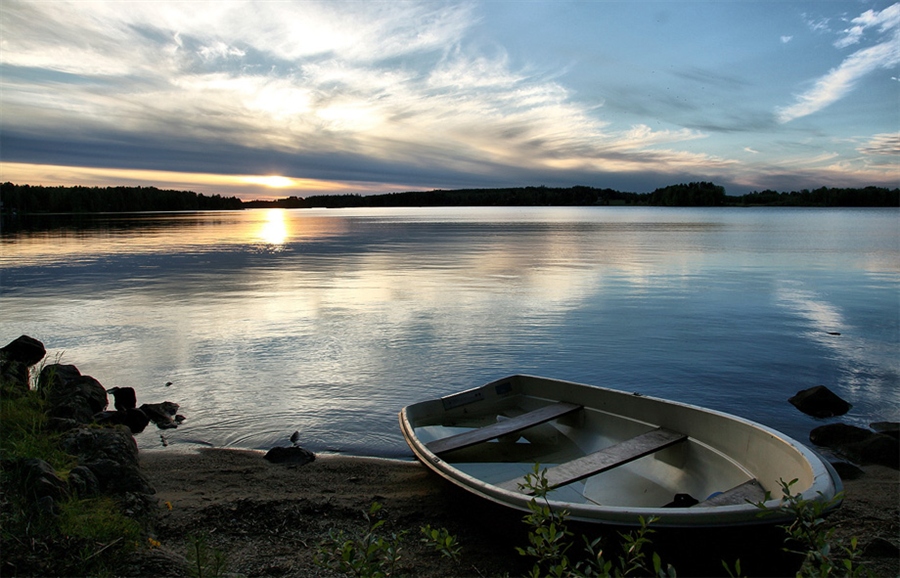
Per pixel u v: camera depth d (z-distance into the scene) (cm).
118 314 1656
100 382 1054
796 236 5100
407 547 494
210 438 808
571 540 426
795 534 279
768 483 506
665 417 637
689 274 2553
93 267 2867
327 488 625
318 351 1266
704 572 397
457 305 1809
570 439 710
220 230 6569
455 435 666
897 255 3378
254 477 655
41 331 1444
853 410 958
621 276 2495
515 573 449
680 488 584
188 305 1800
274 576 428
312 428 848
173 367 1144
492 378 1101
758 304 1845
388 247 4103
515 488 540
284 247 4122
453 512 558
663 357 1252
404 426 651
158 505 545
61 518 406
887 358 1246
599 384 1086
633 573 405
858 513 579
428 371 1133
